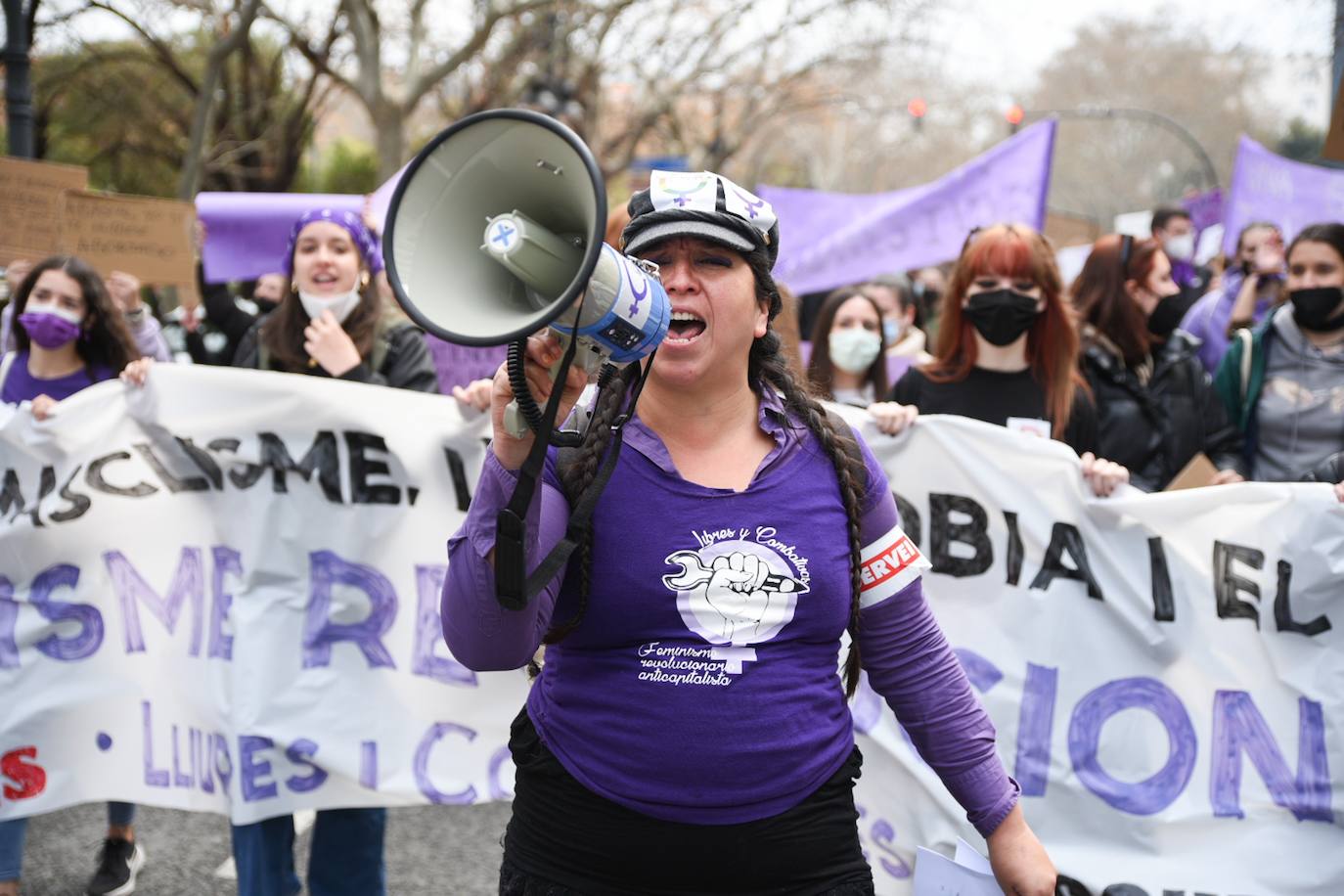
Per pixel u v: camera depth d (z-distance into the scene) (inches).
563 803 66.4
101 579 129.0
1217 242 510.9
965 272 135.1
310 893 123.5
